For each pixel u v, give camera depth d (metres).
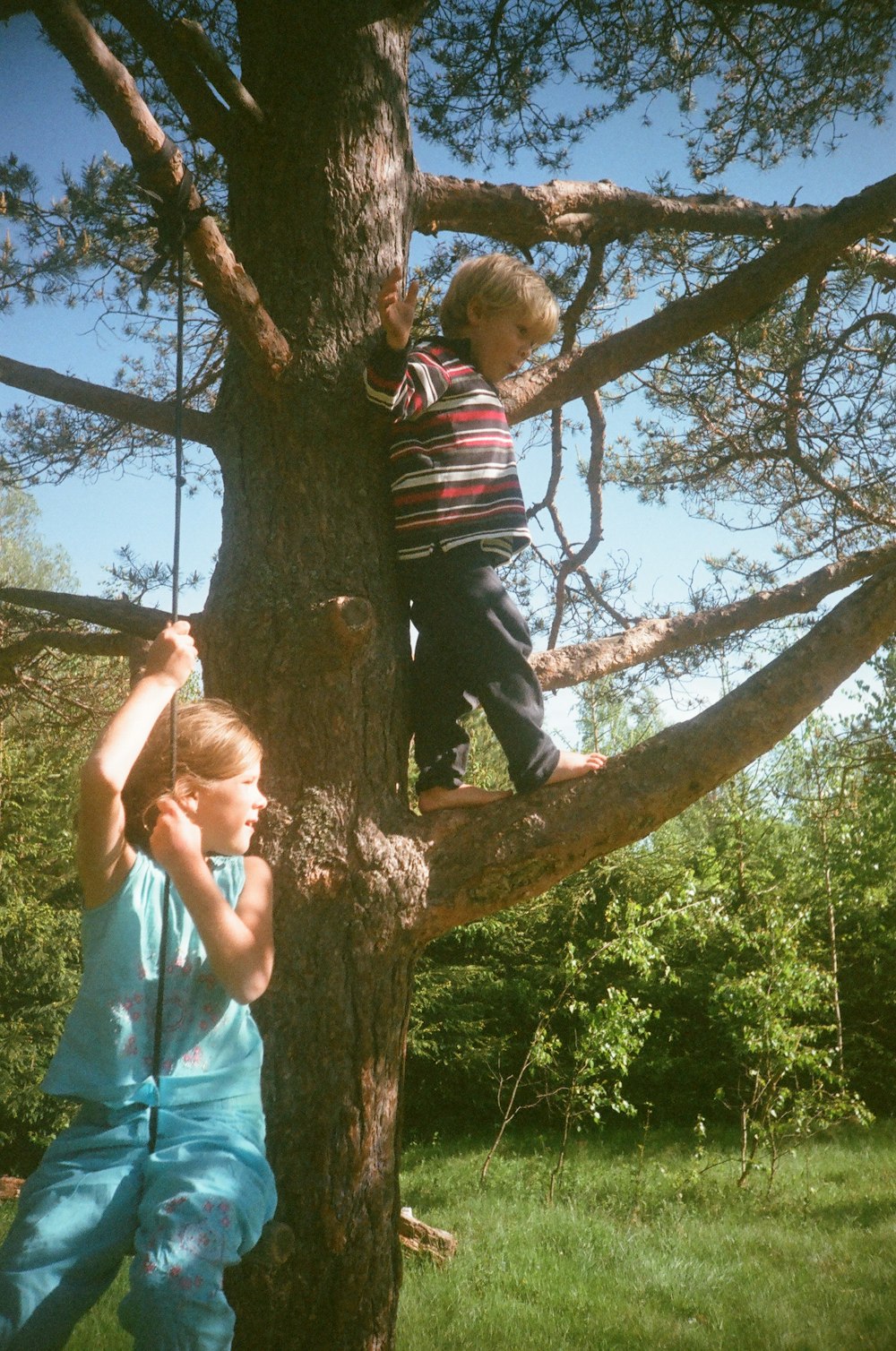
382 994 2.81
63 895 17.34
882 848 14.26
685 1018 17.09
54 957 16.33
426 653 2.96
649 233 5.52
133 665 3.58
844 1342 6.11
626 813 2.88
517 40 5.09
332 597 2.93
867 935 16.73
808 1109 11.93
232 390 3.22
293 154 3.13
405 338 2.62
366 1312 2.68
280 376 2.97
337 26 3.17
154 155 2.34
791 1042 11.09
